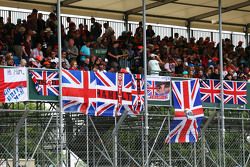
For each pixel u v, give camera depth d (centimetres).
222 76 7444
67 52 7456
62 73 6488
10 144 6988
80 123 7362
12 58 6819
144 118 7125
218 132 7475
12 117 6944
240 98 7638
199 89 7262
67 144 7256
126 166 7456
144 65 6906
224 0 8331
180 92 7162
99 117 7281
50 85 6425
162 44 8412
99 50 7725
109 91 6731
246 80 8406
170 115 7081
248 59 9262
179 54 8525
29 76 6328
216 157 7862
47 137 7088
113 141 6856
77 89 6544
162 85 7069
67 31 8481
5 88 6197
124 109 6812
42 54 7281
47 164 7112
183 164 7944
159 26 9256
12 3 8144
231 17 9338
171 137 7112
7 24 7406
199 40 8919
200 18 9325
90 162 7544
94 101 6631
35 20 7525
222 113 7356
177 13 9050
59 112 6406
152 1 8356
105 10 8788
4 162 7125
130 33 8250
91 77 6638
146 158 6831
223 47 9094
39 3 8319
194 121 7212
